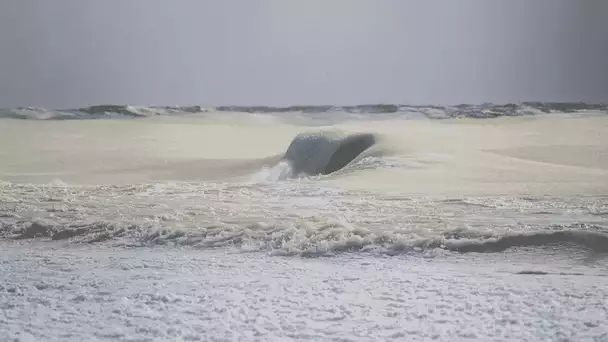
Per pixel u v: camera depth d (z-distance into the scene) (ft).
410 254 70.18
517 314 43.45
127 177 230.48
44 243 84.94
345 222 80.74
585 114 627.87
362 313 44.68
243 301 48.75
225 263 67.00
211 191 137.80
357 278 57.57
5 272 62.69
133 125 538.06
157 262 67.82
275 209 104.58
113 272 62.28
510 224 82.28
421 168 179.11
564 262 64.44
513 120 546.67
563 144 286.66
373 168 181.98
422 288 52.75
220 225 85.05
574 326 40.16
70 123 548.31
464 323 41.60
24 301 49.62
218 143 408.46
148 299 49.49
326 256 70.90
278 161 246.68
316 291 52.08
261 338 38.91
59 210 105.40
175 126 540.11
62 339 39.14
